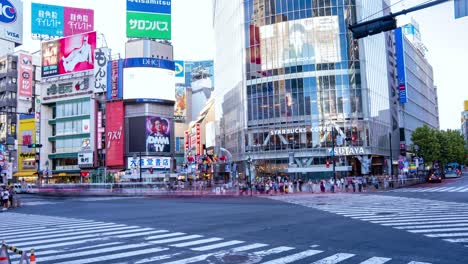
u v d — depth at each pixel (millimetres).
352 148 60281
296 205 27422
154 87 77312
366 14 65562
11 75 93438
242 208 26172
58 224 19281
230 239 13234
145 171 74000
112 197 48781
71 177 82250
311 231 14562
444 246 11227
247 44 68250
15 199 35438
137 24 80562
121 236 14484
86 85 81688
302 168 58750
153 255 10914
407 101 90188
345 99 62031
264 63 66250
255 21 67875
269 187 46500
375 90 66812
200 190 49281
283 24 65562
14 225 19578
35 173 82688
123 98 76688
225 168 74125
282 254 10602
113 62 78750
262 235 13945
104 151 78438
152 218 20938
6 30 41594
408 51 103625
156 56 81312
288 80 64125
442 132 83438
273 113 64500
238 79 70625
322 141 61250
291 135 62844
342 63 62812
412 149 79000
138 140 75875
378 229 14602
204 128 102812
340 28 63375
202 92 135500
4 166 41406
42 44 86875
